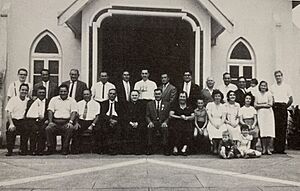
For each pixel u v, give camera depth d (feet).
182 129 36.47
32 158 34.06
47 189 22.71
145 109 37.83
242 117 37.60
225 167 30.17
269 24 50.65
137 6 41.75
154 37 50.03
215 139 36.42
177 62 49.34
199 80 42.39
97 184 23.97
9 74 45.80
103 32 48.80
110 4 41.45
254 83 40.63
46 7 46.91
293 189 22.98
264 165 31.27
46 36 46.93
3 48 44.98
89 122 37.06
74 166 30.19
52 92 40.19
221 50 49.70
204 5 41.60
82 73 41.04
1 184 23.98
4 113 44.65
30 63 46.47
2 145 43.80
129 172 27.84
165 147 36.86
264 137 38.17
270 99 38.40
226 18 41.57
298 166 30.91
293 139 45.52
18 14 46.34
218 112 36.88
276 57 49.83
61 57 46.91
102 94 39.01
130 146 37.42
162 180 25.14
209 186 23.57
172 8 42.16
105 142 37.01
